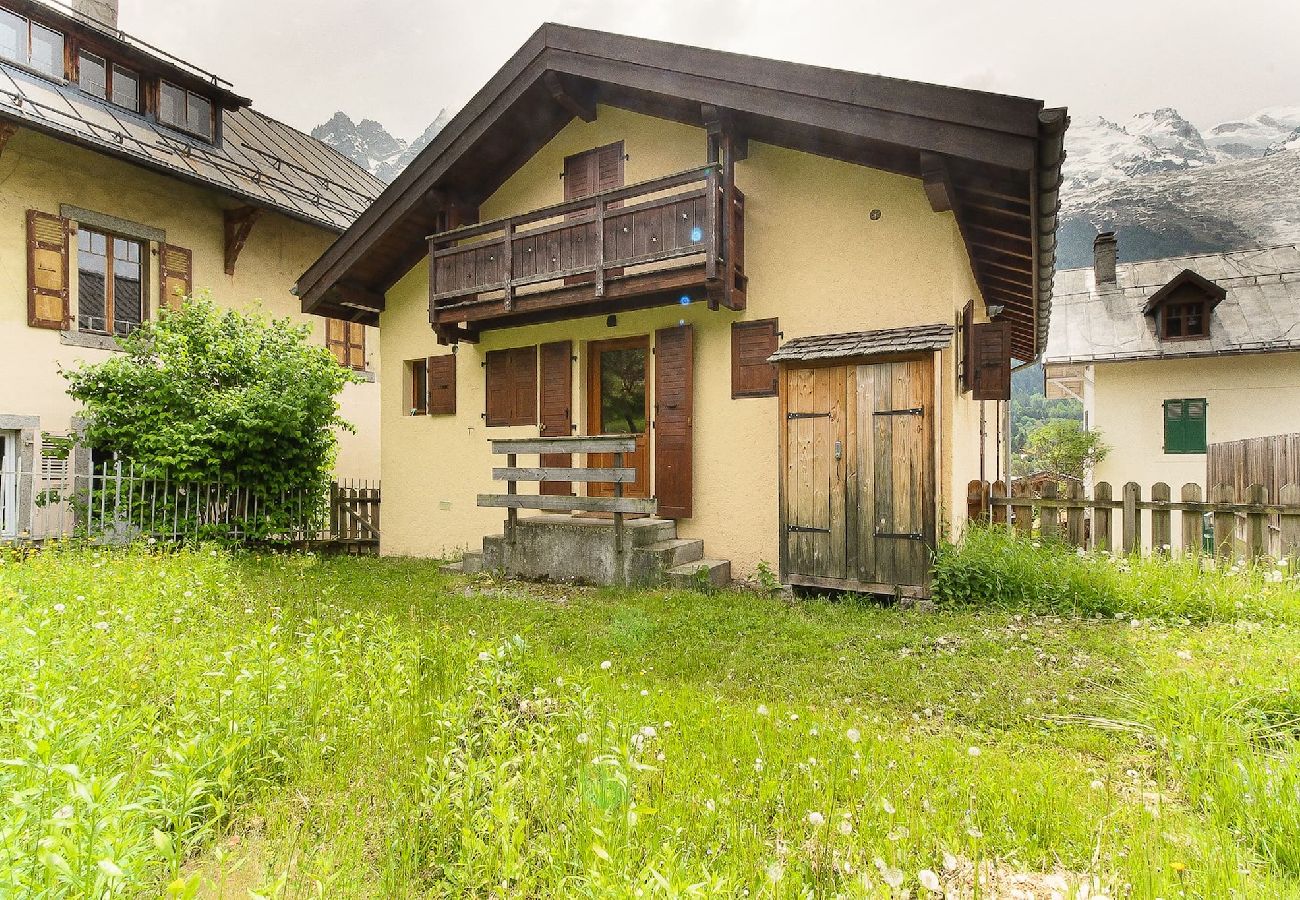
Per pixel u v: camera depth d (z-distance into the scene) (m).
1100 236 20.83
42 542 9.24
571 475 7.53
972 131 5.73
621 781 1.95
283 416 9.32
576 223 7.69
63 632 3.34
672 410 8.21
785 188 7.57
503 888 1.69
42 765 1.74
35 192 10.43
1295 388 16.06
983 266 8.51
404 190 9.13
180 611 4.41
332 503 11.09
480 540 9.77
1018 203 6.47
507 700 2.95
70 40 11.36
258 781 2.43
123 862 1.55
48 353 10.51
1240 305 17.59
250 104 14.09
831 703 3.61
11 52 10.74
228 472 9.33
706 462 7.99
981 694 3.67
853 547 6.43
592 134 8.92
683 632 5.05
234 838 2.19
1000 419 12.77
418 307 10.47
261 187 13.38
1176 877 1.86
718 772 2.46
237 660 3.13
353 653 3.50
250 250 13.71
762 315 7.66
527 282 8.02
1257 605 4.87
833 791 2.32
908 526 6.17
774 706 3.37
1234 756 2.58
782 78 6.56
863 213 7.13
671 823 2.00
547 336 9.23
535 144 9.35
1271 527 6.08
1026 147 5.48
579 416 8.96
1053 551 6.00
